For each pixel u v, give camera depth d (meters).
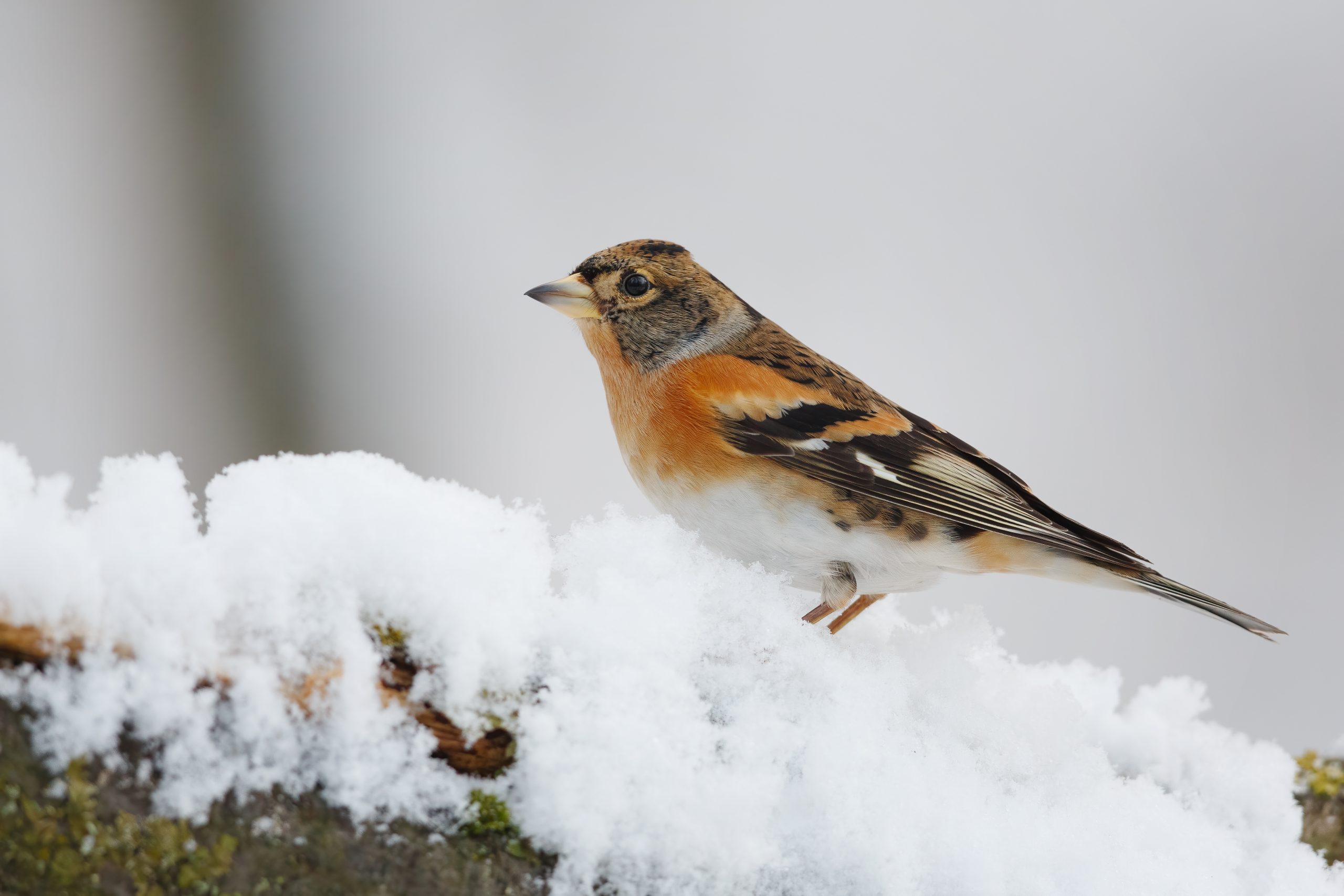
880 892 3.42
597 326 3.51
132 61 3.92
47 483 2.93
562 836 3.41
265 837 3.03
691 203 4.57
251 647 3.10
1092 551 3.49
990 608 3.67
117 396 3.69
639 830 3.41
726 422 3.49
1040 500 3.51
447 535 3.41
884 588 3.50
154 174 3.93
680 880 3.41
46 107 3.84
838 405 3.50
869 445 3.50
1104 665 3.66
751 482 3.49
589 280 3.51
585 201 4.50
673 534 3.43
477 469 3.78
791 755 3.42
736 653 3.43
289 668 3.15
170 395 3.70
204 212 3.98
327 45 4.20
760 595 3.43
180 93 3.97
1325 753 3.47
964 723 3.44
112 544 2.98
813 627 3.43
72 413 3.67
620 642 3.42
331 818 3.15
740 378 3.50
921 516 3.49
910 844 3.42
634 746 3.41
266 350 3.93
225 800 2.99
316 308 4.04
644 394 3.51
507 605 3.41
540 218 4.43
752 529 3.50
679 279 3.51
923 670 3.45
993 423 4.00
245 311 3.96
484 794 3.41
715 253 4.43
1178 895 3.43
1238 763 3.46
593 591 3.43
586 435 3.89
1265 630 3.50
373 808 3.23
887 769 3.43
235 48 4.04
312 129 4.18
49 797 2.78
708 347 3.51
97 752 2.85
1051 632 3.67
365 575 3.38
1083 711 3.45
